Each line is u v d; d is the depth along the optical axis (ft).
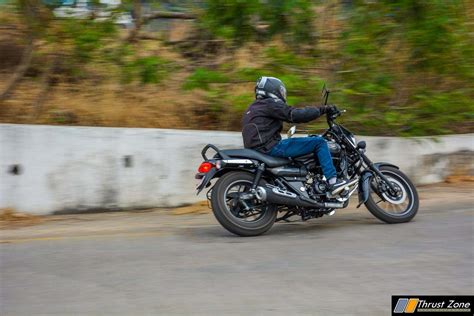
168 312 15.69
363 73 34.37
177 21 35.83
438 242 22.16
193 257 20.61
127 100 34.91
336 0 34.35
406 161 32.78
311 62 34.37
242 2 31.99
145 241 23.02
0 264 20.03
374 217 26.76
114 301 16.48
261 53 34.65
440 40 33.76
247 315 15.49
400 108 34.88
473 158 34.55
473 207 28.30
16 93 33.96
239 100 32.19
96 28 31.37
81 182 27.63
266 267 19.35
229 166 23.16
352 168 24.86
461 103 35.29
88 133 27.68
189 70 35.09
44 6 30.91
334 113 24.54
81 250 21.74
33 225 25.88
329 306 16.06
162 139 28.76
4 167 26.58
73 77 34.63
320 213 24.20
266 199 23.12
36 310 15.88
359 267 19.24
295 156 23.89
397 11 33.47
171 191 28.96
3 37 35.94
